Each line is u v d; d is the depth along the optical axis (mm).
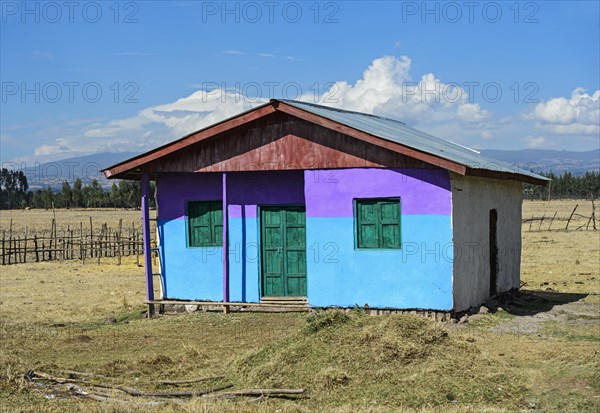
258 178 18141
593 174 117125
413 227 16078
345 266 16688
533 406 9359
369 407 9234
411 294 16109
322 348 11227
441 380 10141
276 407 9547
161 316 18297
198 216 18766
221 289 18469
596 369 10398
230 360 12078
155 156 17844
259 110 16922
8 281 27250
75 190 112188
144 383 11117
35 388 11031
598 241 39219
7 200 123312
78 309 19891
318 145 16844
